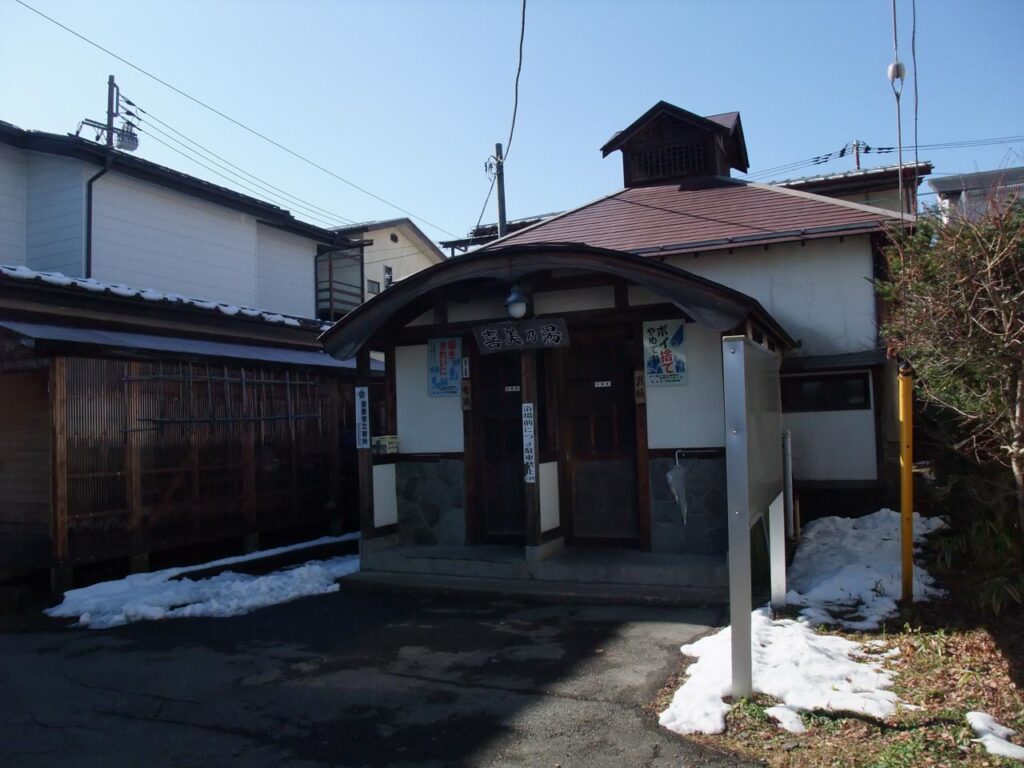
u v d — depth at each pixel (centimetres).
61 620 711
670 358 764
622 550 789
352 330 800
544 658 545
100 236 1318
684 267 1052
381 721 445
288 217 1694
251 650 596
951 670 468
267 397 1046
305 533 1130
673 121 1310
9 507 861
